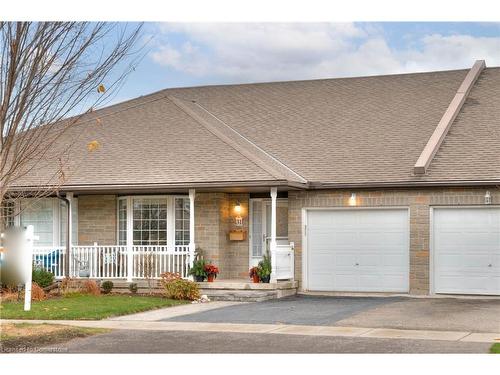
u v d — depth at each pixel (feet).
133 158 77.10
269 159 76.79
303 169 75.56
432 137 74.33
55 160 76.23
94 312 57.57
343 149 77.51
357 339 45.42
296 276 74.79
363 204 72.54
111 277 74.69
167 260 75.82
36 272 72.13
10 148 45.19
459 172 69.56
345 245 73.77
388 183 70.79
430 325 51.19
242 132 84.43
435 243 70.64
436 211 70.69
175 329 50.21
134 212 78.23
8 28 41.47
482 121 76.95
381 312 58.03
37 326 49.78
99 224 79.25
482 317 54.90
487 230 69.15
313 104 88.33
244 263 76.95
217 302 68.23
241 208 77.20
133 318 56.39
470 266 69.62
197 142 77.77
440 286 70.54
